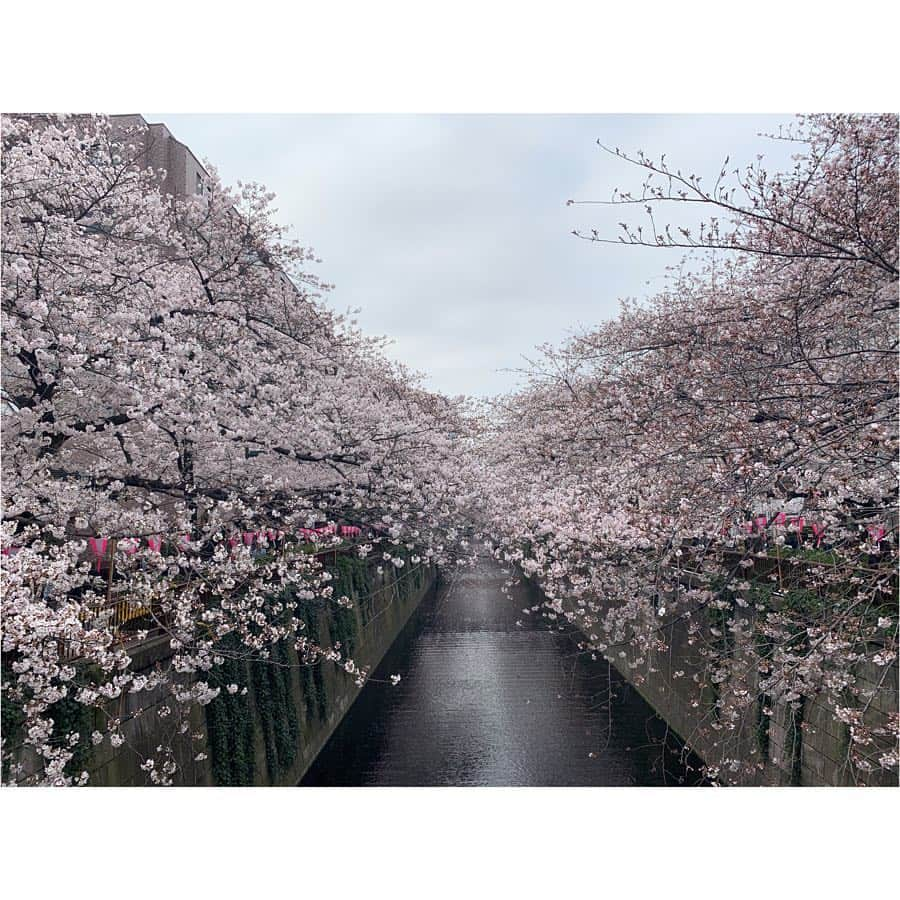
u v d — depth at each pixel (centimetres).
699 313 854
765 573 938
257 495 1068
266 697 1284
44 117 1005
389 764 1532
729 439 753
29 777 694
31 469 782
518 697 1947
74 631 557
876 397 622
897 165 768
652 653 1797
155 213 1124
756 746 1205
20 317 830
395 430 1330
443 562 1653
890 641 696
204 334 1070
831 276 764
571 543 1274
